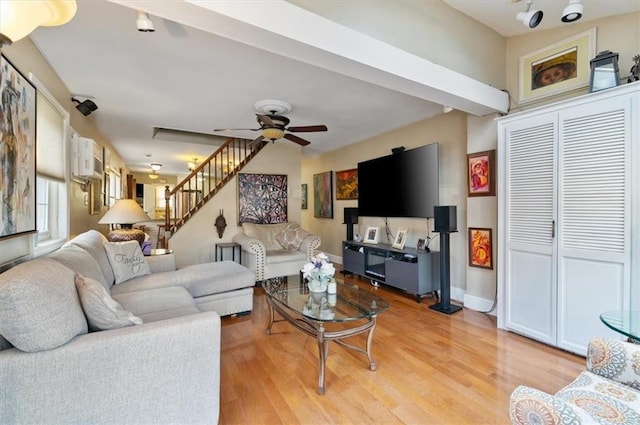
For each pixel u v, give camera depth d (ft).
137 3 4.52
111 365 4.26
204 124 14.29
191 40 7.13
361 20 6.68
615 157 6.80
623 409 3.59
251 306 10.60
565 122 7.63
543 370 7.02
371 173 15.61
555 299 7.91
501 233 9.27
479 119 10.73
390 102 11.41
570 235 7.59
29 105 6.34
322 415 5.58
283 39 5.59
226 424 5.33
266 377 6.81
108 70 8.62
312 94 10.59
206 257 16.30
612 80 7.11
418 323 9.89
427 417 5.53
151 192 37.63
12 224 5.52
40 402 3.91
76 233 10.53
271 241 16.35
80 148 10.05
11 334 3.78
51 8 3.16
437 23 8.13
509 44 9.88
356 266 15.48
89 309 4.64
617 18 7.47
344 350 8.07
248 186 17.31
